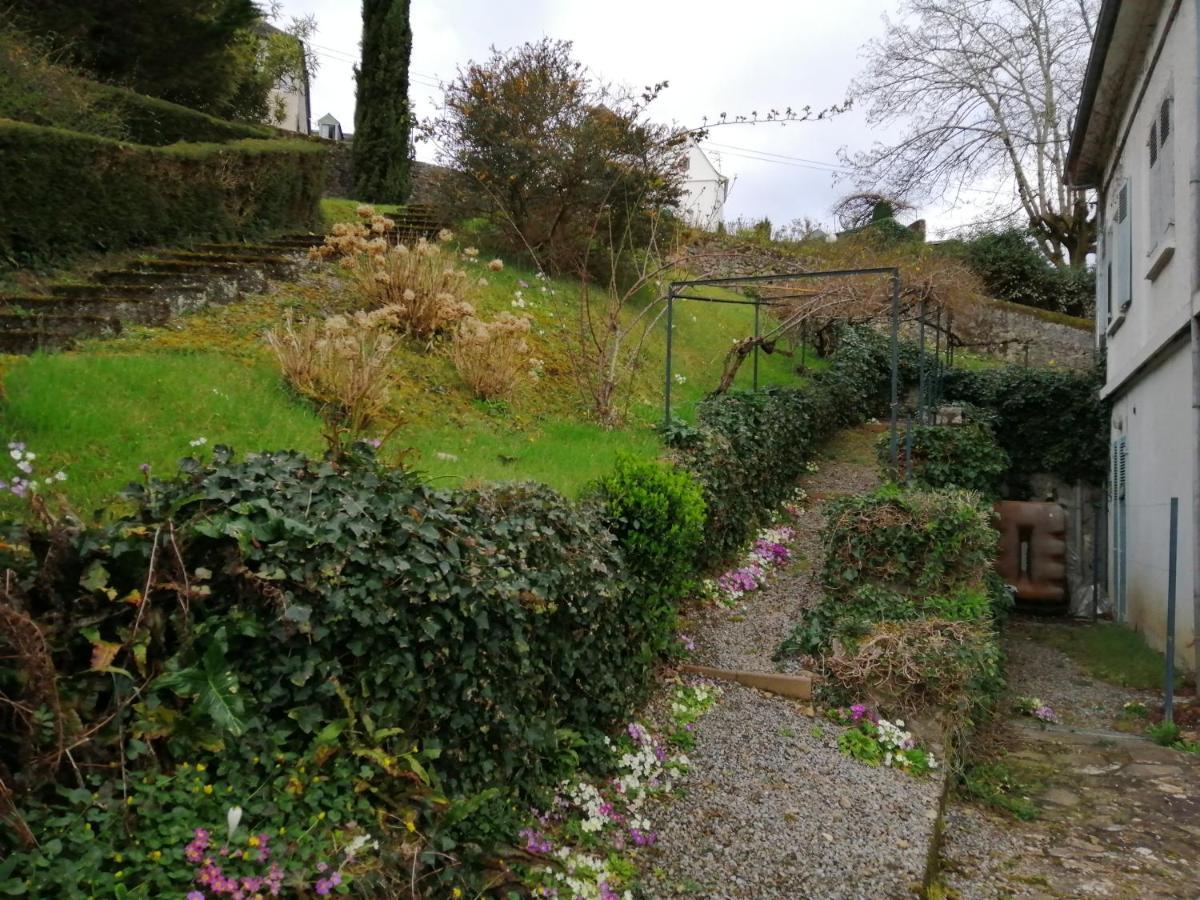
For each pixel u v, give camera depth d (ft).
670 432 27.22
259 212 36.37
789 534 30.76
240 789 8.07
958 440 37.29
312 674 8.93
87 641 8.03
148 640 8.02
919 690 18.49
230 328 24.31
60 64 38.11
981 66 74.84
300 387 19.97
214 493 9.22
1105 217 43.04
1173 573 22.07
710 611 22.49
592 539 14.48
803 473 40.50
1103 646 32.07
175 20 46.52
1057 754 20.51
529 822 11.53
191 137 43.09
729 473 26.13
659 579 17.21
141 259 27.91
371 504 10.36
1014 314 64.59
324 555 9.34
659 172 43.06
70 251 26.91
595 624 13.84
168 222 30.94
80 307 22.58
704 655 19.88
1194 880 14.24
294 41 66.90
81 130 33.27
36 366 17.17
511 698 11.54
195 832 7.31
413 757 9.50
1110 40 31.63
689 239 48.47
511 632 11.31
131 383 17.62
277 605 8.71
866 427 51.70
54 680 7.20
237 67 54.49
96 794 7.26
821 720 17.65
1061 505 44.91
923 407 42.68
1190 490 25.63
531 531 12.64
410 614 9.98
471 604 10.46
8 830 6.67
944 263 59.00
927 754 16.92
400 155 58.65
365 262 30.53
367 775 8.87
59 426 14.94
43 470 13.34
